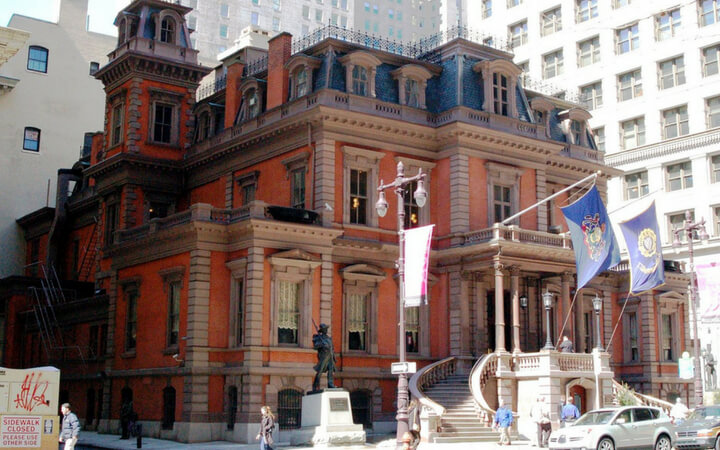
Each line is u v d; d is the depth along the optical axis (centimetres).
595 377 4328
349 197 4653
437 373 4581
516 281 4600
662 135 7050
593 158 5906
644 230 4072
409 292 2972
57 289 6297
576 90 7756
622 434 3153
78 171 7181
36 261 7388
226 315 4353
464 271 4747
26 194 7606
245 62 5738
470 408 4172
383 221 4778
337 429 3812
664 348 5675
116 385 4959
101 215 5931
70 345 5912
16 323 6488
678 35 7006
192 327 4250
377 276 4675
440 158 4975
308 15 13538
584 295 5556
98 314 5538
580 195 5775
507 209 5056
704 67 6812
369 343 4612
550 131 5688
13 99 7631
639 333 5625
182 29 6022
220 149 5319
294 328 4309
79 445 4228
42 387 2600
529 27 8300
